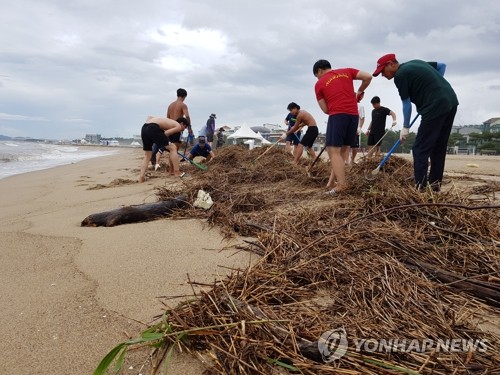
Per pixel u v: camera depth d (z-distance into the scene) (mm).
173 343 1539
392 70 4246
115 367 1437
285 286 1986
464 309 1813
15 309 2025
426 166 3895
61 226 3729
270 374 1379
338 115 4438
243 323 1502
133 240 3125
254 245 2822
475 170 7887
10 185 7594
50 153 26219
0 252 2979
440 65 4426
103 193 5832
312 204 4059
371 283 1994
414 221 2828
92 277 2406
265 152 8375
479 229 2582
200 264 2555
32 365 1557
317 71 4938
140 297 2115
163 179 7082
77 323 1862
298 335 1517
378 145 7383
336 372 1341
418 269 2160
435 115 3746
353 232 2625
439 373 1335
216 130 18766
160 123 6914
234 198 4223
